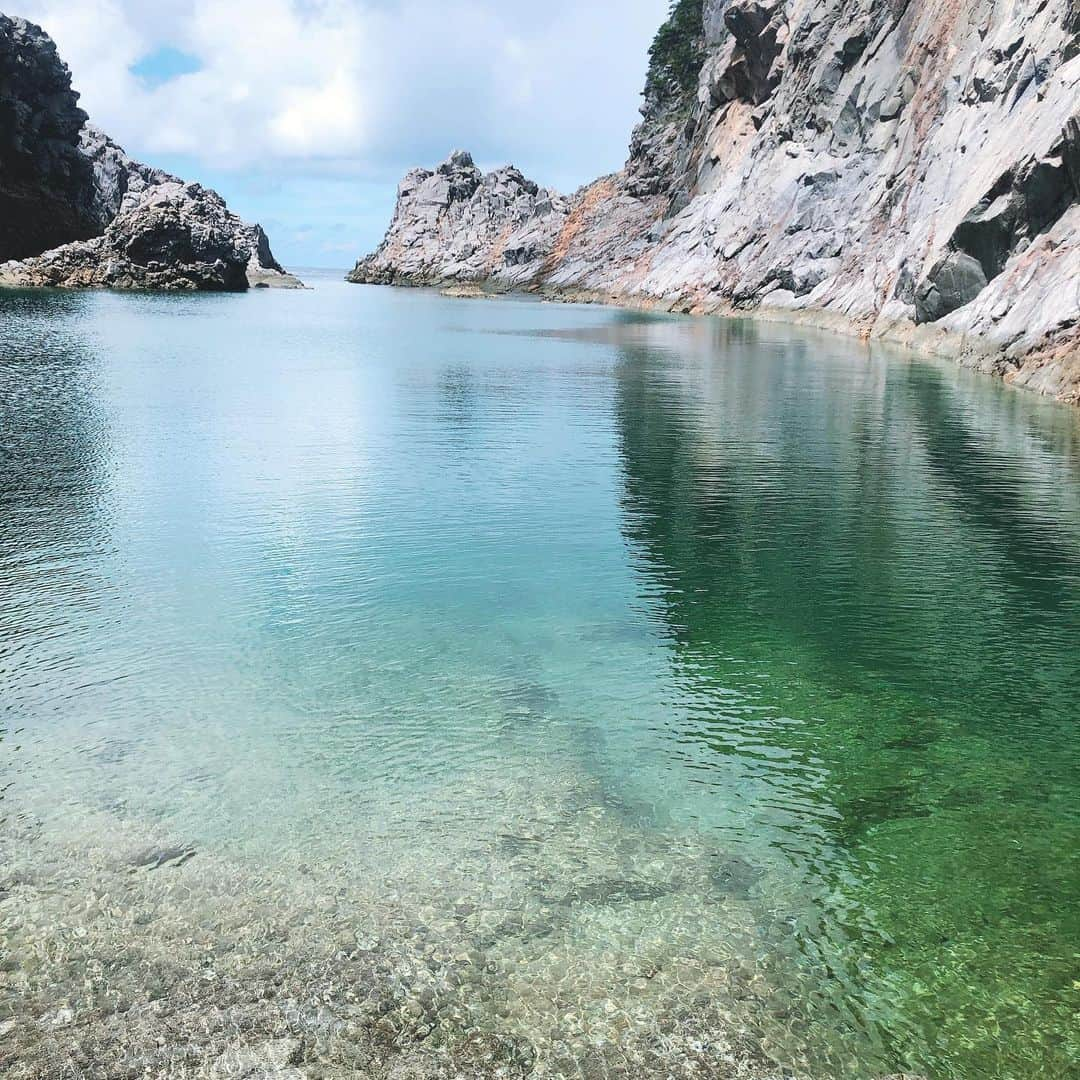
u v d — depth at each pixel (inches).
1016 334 1584.6
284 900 323.3
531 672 521.7
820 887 338.0
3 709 466.6
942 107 2615.7
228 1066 255.3
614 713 475.2
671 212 4904.0
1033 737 455.5
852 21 3447.3
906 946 308.2
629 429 1223.5
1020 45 2111.2
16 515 790.5
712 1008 278.8
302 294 5816.9
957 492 900.6
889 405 1381.6
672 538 765.3
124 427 1179.9
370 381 1681.8
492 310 4249.5
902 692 502.6
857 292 2815.0
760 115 4160.9
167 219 4842.5
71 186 4854.8
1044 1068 260.7
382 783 403.9
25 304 3277.6
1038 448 1086.4
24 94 4598.9
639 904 325.7
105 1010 273.6
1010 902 331.9
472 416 1318.9
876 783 412.8
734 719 470.9
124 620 583.2
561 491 907.4
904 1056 263.7
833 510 844.0
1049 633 581.9
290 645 553.0
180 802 385.4
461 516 821.2
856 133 3280.0
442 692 494.9
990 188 1817.2
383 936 306.3
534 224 6717.5
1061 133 1535.4
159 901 321.4
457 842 360.5
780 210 3572.8
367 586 651.5
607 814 383.2
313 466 995.9
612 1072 254.7
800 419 1283.2
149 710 469.1
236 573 671.1
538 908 322.0
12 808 378.6
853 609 619.2
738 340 2532.0
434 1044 263.4
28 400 1357.0
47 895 323.6
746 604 625.9
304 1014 273.1
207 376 1696.6
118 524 775.1
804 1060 261.3
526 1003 278.5
